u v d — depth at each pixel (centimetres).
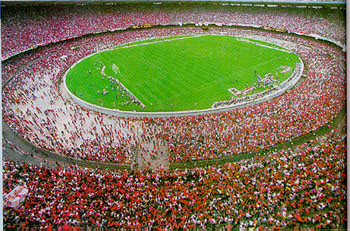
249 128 3588
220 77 5525
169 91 5034
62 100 4838
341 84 4472
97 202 2591
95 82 5466
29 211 2545
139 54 7019
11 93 4972
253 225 2316
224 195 2634
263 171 2858
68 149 3428
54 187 2791
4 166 3152
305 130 3447
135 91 5062
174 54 6962
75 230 2358
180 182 2823
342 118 3609
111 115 4353
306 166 2823
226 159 3131
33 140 3694
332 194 2506
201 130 3675
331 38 6938
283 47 7044
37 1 8475
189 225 2359
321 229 2227
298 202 2481
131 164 3192
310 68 5556
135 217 2450
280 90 4738
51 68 6128
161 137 3669
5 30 7356
